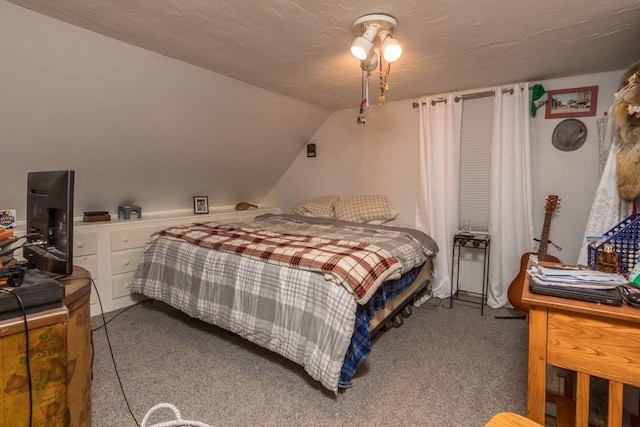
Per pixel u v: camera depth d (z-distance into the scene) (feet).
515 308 9.14
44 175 4.30
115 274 9.86
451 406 5.70
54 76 6.77
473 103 10.72
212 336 8.20
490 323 9.12
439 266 11.27
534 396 3.92
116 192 10.64
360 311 6.11
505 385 6.28
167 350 7.51
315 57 7.77
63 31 6.19
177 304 8.37
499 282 10.28
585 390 3.68
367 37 5.78
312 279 6.18
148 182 11.05
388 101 12.17
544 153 9.80
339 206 12.80
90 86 7.34
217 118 10.30
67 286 3.78
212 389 6.12
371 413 5.52
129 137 9.05
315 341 5.81
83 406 3.90
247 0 5.34
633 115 5.35
